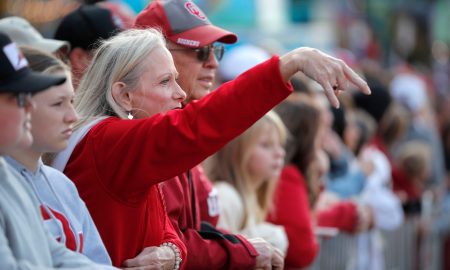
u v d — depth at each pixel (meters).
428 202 23.59
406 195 22.58
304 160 15.17
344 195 19.05
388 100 23.89
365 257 19.23
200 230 11.52
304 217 14.39
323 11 35.28
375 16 38.41
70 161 9.28
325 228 17.03
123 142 8.91
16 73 7.40
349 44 36.25
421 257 23.33
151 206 9.75
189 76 11.41
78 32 13.22
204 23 11.56
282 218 14.30
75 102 9.92
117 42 9.96
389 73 31.53
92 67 9.98
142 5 24.70
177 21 11.39
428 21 41.81
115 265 9.29
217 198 12.35
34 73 7.62
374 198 19.61
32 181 8.20
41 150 8.15
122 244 9.34
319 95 18.91
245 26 29.81
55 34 13.52
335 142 19.02
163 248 9.75
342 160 19.30
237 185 13.55
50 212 8.25
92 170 9.13
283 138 13.87
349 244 18.16
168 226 10.26
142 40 9.91
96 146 9.12
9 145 7.40
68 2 20.78
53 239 7.86
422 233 23.36
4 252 7.08
